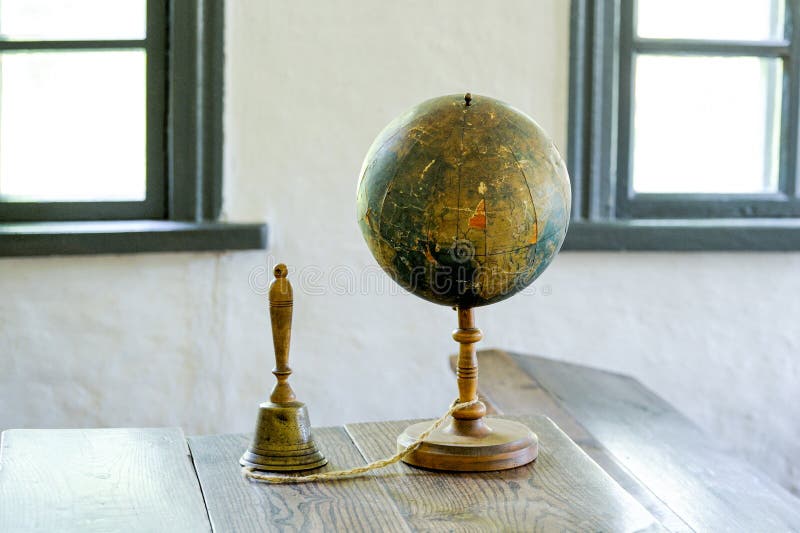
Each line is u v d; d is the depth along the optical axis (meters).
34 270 2.95
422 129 1.51
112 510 1.40
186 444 1.72
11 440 1.71
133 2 3.04
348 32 3.03
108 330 3.00
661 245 3.14
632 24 3.18
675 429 2.42
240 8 2.98
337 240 3.09
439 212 1.47
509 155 1.49
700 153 3.30
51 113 3.06
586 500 1.45
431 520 1.37
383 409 3.15
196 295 3.03
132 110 3.08
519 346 3.20
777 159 3.32
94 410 3.02
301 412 1.60
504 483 1.53
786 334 3.27
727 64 3.28
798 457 3.31
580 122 3.13
